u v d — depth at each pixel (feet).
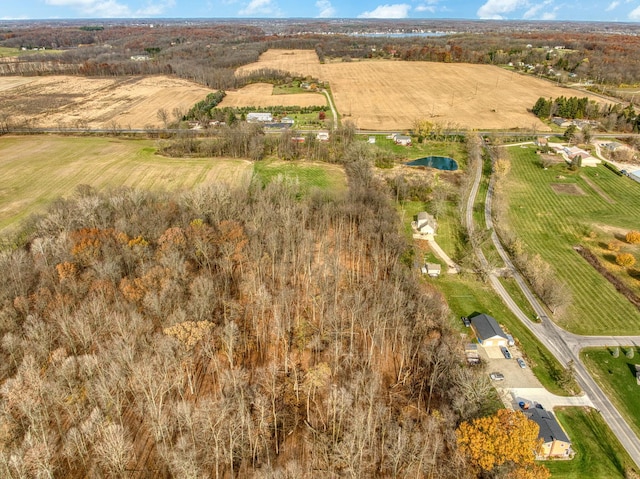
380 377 212.43
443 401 197.36
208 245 273.13
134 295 222.69
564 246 347.77
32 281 240.73
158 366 184.44
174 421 176.04
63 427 174.91
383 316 238.68
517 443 155.94
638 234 343.67
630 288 296.10
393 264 296.51
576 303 282.36
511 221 386.93
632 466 181.16
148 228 285.84
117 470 158.10
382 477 165.78
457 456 164.66
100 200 322.75
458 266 321.73
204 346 211.82
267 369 210.59
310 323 243.40
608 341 251.19
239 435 166.61
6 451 153.58
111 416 177.06
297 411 192.24
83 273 239.30
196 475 148.97
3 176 427.33
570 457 182.91
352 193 371.56
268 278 273.13
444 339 224.12
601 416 203.62
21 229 314.55
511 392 213.66
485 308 276.41
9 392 171.42
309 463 169.68
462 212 399.24
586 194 437.17
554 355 240.53
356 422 166.20
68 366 184.96
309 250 293.23
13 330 207.41
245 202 348.38
